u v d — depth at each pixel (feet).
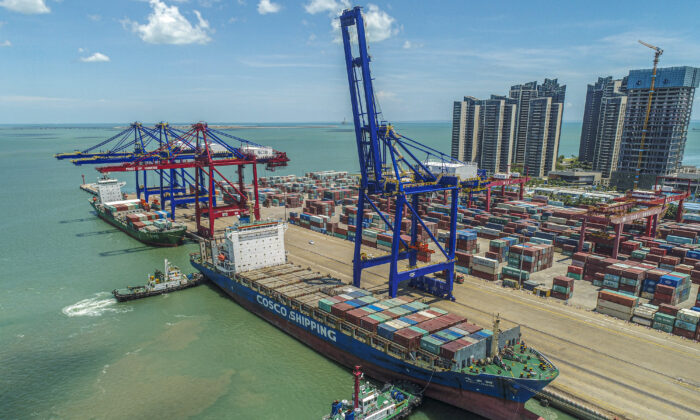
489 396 140.46
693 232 334.44
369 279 265.54
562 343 179.01
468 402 146.82
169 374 173.99
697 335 180.75
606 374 156.04
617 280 239.30
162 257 335.67
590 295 239.71
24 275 290.56
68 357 186.60
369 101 216.54
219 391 162.61
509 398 136.15
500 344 156.97
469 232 327.26
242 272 255.29
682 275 225.76
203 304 247.91
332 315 186.09
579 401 140.77
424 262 291.79
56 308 238.27
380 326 166.30
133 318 226.79
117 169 353.51
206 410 151.43
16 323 219.00
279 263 273.75
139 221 390.21
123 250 354.13
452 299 229.66
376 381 169.78
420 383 156.35
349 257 314.55
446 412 149.48
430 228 355.36
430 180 239.09
